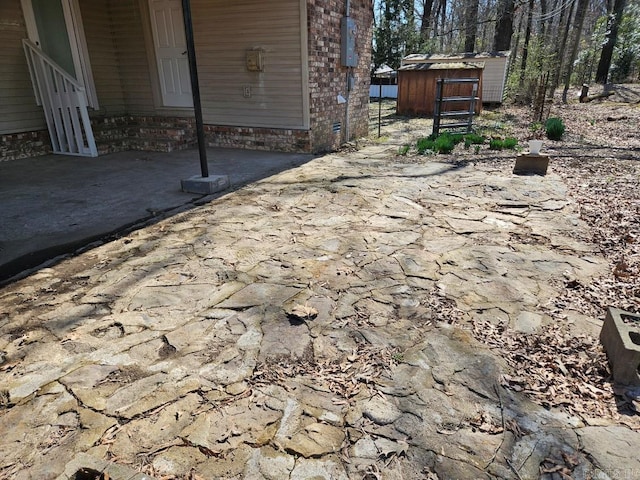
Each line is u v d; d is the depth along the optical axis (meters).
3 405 1.68
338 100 7.34
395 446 1.48
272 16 6.21
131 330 2.17
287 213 3.94
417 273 2.74
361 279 2.67
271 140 6.95
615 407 1.66
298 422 1.59
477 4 17.28
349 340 2.07
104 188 4.71
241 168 5.73
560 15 19.09
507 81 14.30
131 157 6.40
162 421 1.59
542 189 4.53
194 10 6.66
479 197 4.34
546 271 2.74
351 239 3.30
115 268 2.85
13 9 5.87
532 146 5.18
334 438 1.52
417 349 2.00
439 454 1.45
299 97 6.49
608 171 5.20
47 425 1.58
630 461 1.41
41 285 2.64
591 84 18.09
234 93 6.91
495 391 1.74
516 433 1.53
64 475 1.32
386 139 8.36
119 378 1.82
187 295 2.49
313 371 1.87
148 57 7.24
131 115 7.74
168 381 1.80
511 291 2.51
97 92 7.18
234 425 1.57
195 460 1.43
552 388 1.76
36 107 6.35
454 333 2.12
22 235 3.40
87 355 1.98
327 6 6.49
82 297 2.49
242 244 3.23
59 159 6.21
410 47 14.31
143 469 1.39
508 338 2.08
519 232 3.41
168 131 7.08
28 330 2.18
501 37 14.53
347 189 4.70
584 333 2.11
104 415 1.62
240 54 6.62
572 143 7.19
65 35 6.60
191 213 3.94
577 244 3.16
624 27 18.67
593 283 2.58
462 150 6.93
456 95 11.77
